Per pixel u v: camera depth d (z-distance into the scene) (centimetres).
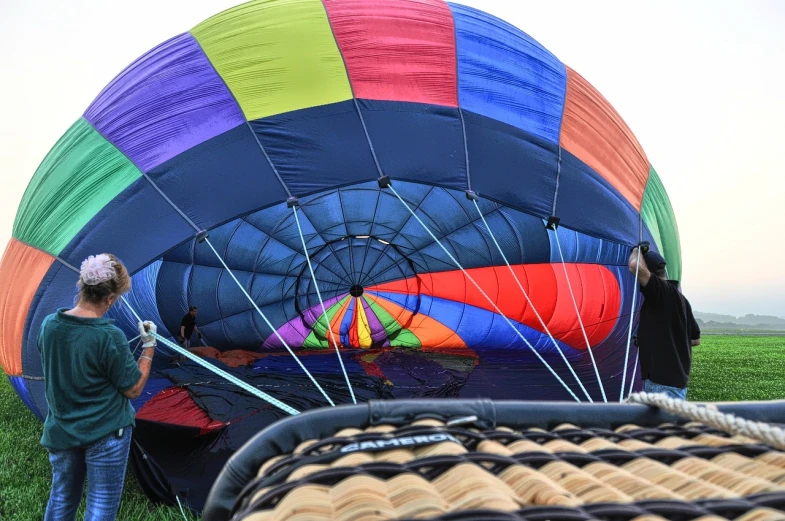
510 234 904
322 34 547
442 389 669
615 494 77
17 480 434
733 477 85
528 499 76
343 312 1093
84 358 259
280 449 106
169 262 919
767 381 983
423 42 561
